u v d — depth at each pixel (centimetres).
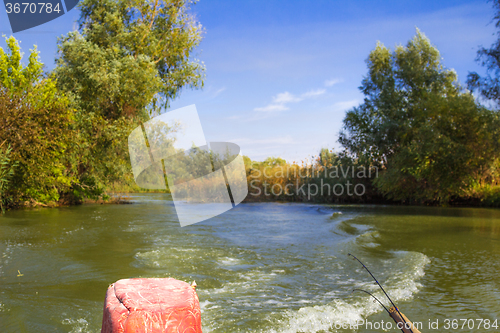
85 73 1684
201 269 496
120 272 467
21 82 1427
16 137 1143
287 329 292
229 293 393
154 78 1805
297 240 753
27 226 896
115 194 1917
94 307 337
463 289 412
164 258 554
